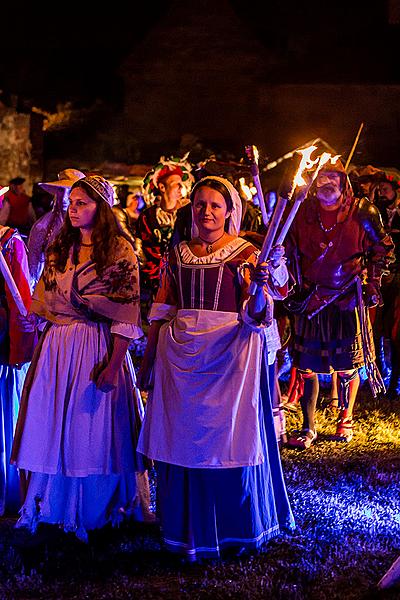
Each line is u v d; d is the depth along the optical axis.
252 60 36.34
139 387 5.65
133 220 15.74
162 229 10.77
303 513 6.18
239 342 5.35
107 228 5.73
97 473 5.64
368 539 5.72
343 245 7.64
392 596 4.93
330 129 33.09
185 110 36.91
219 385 5.31
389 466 7.44
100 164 32.44
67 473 5.61
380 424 8.80
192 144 33.66
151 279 10.84
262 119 34.19
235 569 5.30
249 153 6.43
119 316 5.68
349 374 8.18
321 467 7.36
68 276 5.73
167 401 5.38
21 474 6.18
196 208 5.44
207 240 5.47
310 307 7.79
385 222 10.58
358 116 32.75
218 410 5.29
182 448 5.29
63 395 5.65
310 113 33.50
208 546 5.41
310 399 8.09
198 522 5.40
